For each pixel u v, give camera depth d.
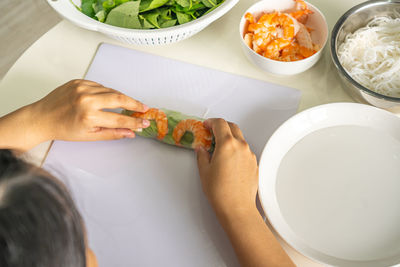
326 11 0.91
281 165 0.80
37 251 0.54
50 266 0.54
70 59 0.92
